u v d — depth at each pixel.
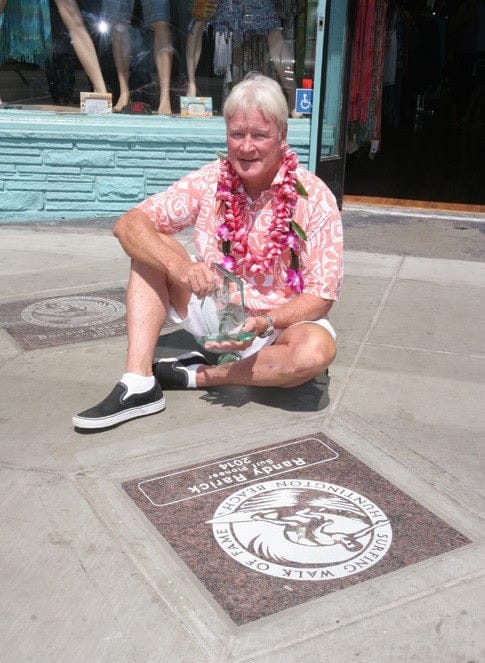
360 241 5.68
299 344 2.79
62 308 4.07
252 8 6.14
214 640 1.80
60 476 2.47
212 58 6.36
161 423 2.84
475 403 3.09
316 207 2.74
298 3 6.08
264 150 2.55
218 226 2.82
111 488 2.40
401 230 6.06
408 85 13.15
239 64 6.39
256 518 2.26
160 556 2.09
